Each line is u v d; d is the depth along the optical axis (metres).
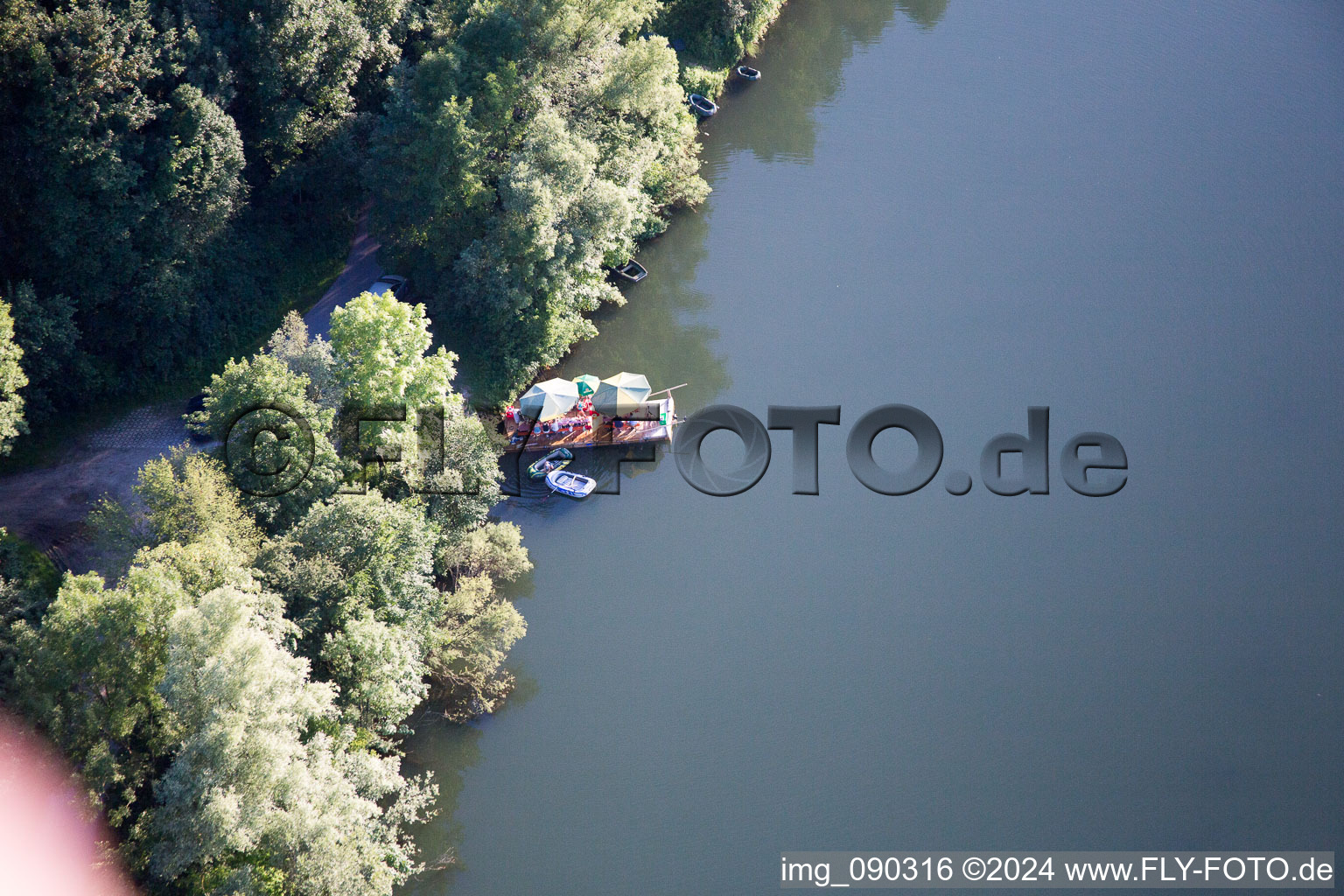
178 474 61.62
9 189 71.62
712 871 59.22
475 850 59.53
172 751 49.66
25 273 74.31
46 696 46.78
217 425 63.69
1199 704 67.38
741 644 70.31
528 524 77.12
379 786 53.50
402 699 56.44
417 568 62.75
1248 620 71.94
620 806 61.78
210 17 79.69
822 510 78.75
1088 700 67.56
